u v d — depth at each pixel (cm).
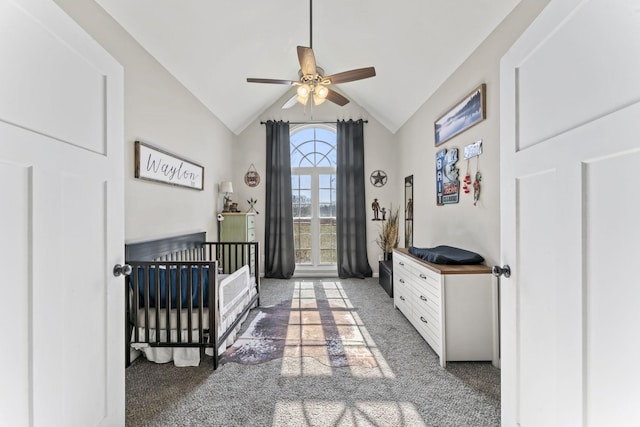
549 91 105
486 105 243
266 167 521
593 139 85
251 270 464
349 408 175
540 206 110
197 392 190
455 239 301
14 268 89
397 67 353
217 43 305
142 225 262
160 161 285
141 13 233
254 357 237
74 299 114
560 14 98
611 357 80
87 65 122
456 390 192
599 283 84
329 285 470
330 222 545
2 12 85
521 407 121
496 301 221
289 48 383
